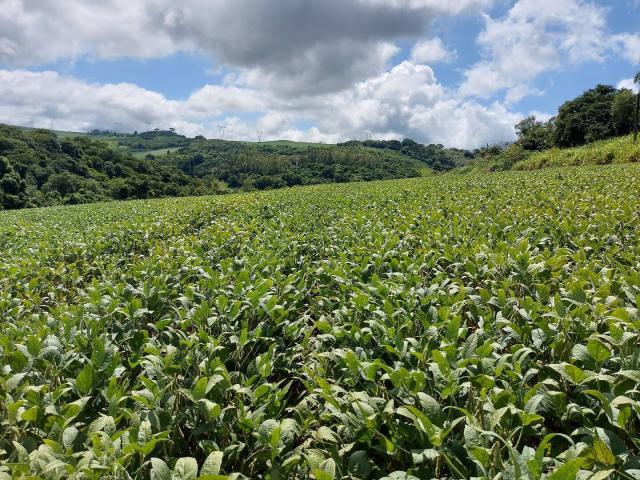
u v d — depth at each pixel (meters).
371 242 8.09
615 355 3.23
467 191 17.23
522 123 90.50
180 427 3.02
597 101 67.62
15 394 3.23
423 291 4.64
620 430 2.50
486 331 3.74
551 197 12.20
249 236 10.67
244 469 2.67
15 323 4.88
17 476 2.20
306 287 6.15
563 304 3.85
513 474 1.97
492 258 5.60
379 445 2.46
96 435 2.46
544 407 2.70
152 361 3.47
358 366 3.14
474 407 2.76
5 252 10.95
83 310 4.88
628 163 34.00
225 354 3.77
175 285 5.97
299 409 3.10
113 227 13.73
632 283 4.20
